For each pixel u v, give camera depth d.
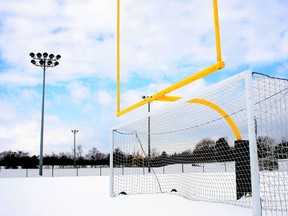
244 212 3.06
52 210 3.58
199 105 4.08
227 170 4.66
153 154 6.07
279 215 2.76
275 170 3.06
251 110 2.61
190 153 5.03
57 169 27.58
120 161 5.91
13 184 7.71
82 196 4.90
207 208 3.38
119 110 5.83
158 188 5.67
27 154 47.03
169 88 4.36
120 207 3.65
